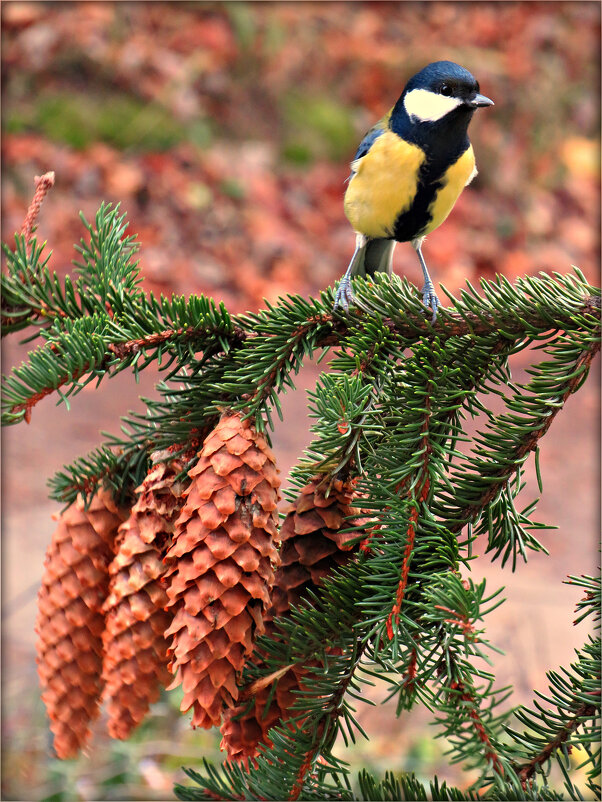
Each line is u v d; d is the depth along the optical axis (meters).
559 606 2.80
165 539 1.43
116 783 2.00
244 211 5.27
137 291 1.49
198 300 1.46
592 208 6.11
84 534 1.45
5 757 2.04
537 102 6.27
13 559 2.90
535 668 2.36
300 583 1.42
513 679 2.29
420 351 1.45
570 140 6.30
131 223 4.98
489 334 1.47
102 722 2.15
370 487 1.42
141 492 1.44
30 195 4.91
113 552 1.45
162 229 5.02
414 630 1.40
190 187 5.23
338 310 1.48
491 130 6.09
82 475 1.46
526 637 2.54
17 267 1.48
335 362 1.46
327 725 1.41
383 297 1.48
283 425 4.11
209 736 2.10
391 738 2.08
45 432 3.91
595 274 5.80
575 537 3.50
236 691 1.40
